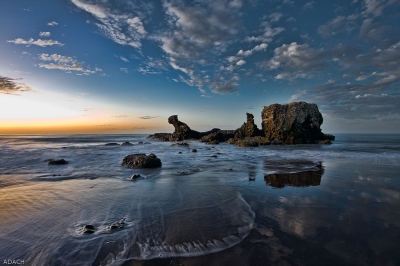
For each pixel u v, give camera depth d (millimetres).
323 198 7242
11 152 22734
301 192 7988
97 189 8359
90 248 4105
